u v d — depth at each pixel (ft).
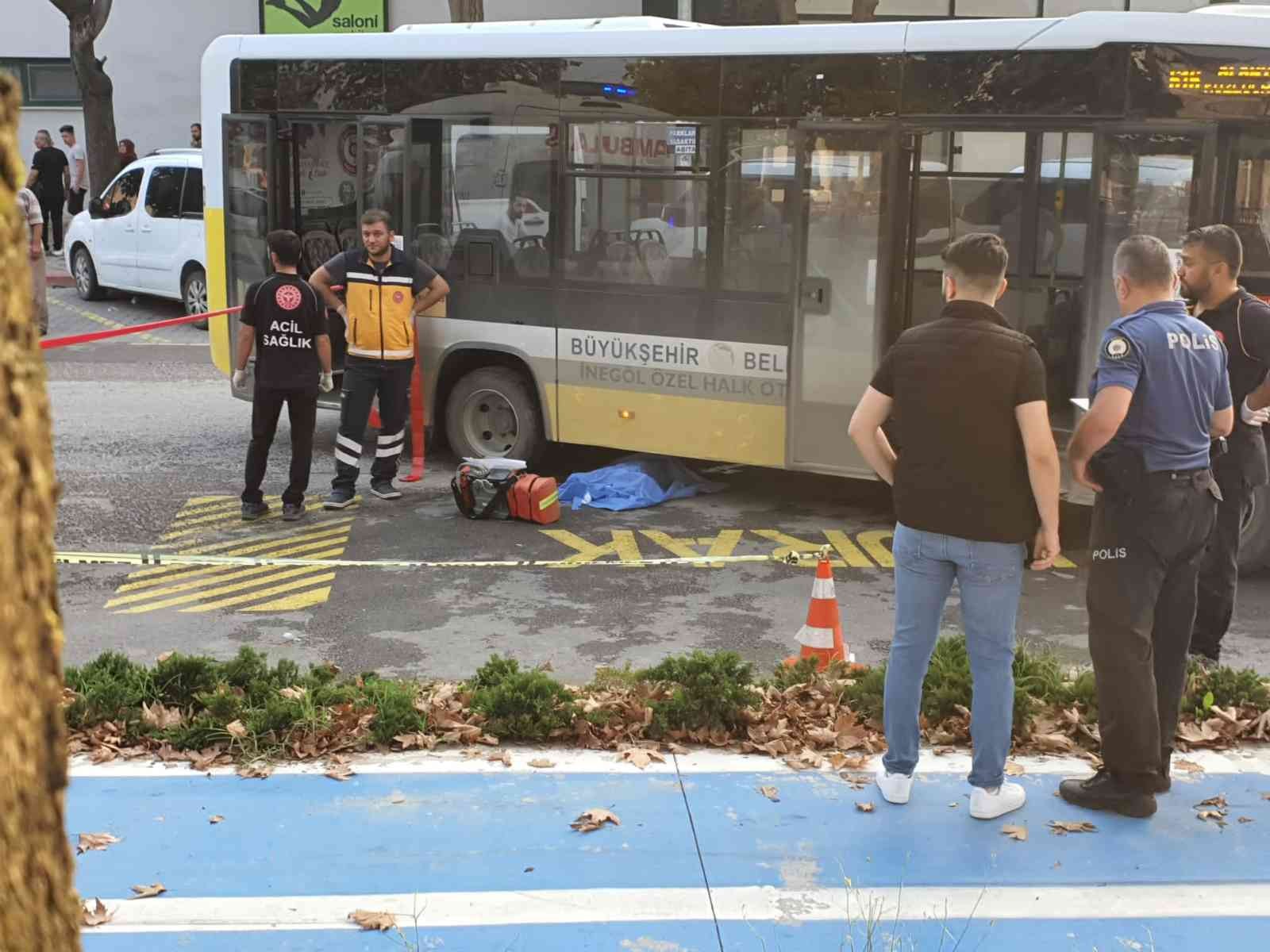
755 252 29.68
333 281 31.27
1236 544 19.57
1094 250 25.96
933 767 16.70
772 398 29.96
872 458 14.94
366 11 77.10
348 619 23.58
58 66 80.23
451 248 33.71
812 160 28.66
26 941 4.43
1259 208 25.58
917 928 12.89
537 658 21.67
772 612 24.14
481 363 34.55
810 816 15.30
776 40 28.76
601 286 31.73
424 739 17.28
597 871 13.99
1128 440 14.66
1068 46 25.86
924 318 28.66
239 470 35.04
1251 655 22.03
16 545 4.31
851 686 18.53
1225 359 15.08
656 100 30.32
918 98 27.43
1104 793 15.37
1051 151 26.55
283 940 12.64
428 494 32.96
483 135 32.81
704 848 14.52
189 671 18.45
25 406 4.31
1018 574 14.46
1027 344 14.03
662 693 18.31
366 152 34.53
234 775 16.33
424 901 13.37
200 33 78.69
